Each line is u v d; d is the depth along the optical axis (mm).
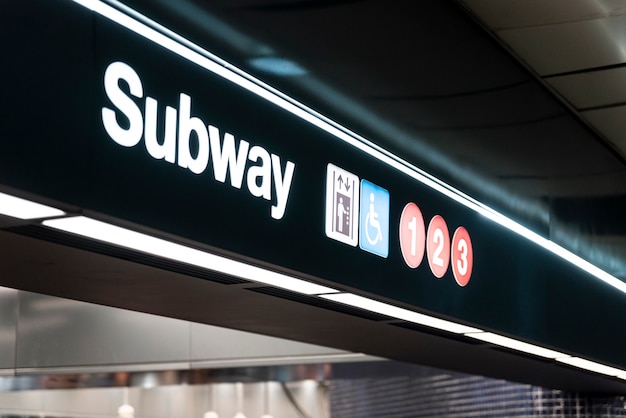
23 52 1773
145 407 13156
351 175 2832
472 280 3477
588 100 4523
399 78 3211
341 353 6855
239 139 2352
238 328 3475
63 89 1850
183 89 2178
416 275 3104
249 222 2344
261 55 2521
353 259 2768
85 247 2137
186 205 2133
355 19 3014
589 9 3551
